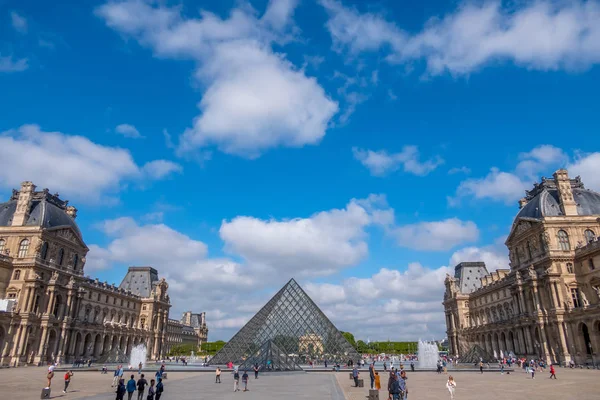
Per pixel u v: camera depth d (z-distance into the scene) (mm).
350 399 36656
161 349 176875
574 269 98938
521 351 108000
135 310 166250
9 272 105750
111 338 141000
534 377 62500
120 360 117938
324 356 98062
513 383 52938
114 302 149750
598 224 102250
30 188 116562
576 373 69688
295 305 107625
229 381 57906
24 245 109938
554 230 103188
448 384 36594
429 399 37406
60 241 118312
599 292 91250
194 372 81875
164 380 60469
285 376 67250
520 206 125375
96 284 138875
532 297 104188
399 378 34219
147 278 182125
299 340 100438
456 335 164625
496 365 98312
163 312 180750
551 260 99562
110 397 39469
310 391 43312
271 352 77875
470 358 102750
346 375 70000
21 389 46812
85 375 71312
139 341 160875
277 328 102500
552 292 97188
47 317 106688
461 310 164125
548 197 110250
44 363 104938
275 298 109500
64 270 119312
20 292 104438
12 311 99500
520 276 109312
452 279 172375
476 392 42906
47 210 117188
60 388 48188
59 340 112188
